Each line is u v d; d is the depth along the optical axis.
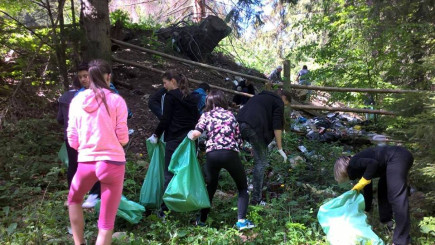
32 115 7.24
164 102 4.68
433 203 4.69
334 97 10.09
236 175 4.45
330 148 6.78
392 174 3.93
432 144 4.65
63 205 4.71
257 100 5.12
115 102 3.44
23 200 4.99
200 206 4.34
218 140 4.41
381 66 9.74
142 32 11.76
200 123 4.50
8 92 7.29
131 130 7.17
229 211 4.85
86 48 7.65
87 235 3.96
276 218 4.68
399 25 8.91
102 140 3.34
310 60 18.08
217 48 13.25
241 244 4.11
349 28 9.76
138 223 4.50
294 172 6.09
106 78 3.53
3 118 6.55
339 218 3.98
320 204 4.88
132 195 5.03
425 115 4.59
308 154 6.72
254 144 5.02
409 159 4.00
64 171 5.69
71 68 7.80
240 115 5.09
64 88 7.50
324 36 13.42
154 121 7.76
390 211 4.41
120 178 3.41
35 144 6.10
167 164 4.65
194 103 4.78
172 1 16.59
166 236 4.20
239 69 12.67
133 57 10.34
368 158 4.00
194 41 11.30
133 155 6.48
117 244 3.90
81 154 3.37
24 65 7.50
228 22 11.79
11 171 5.55
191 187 4.37
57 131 7.02
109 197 3.40
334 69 9.99
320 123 8.70
